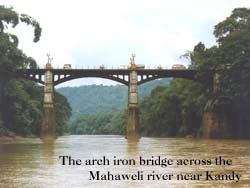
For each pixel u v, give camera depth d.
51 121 122.25
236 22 118.94
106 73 124.88
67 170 32.34
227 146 67.81
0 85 112.88
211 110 118.19
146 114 179.62
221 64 114.62
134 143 83.88
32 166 35.28
